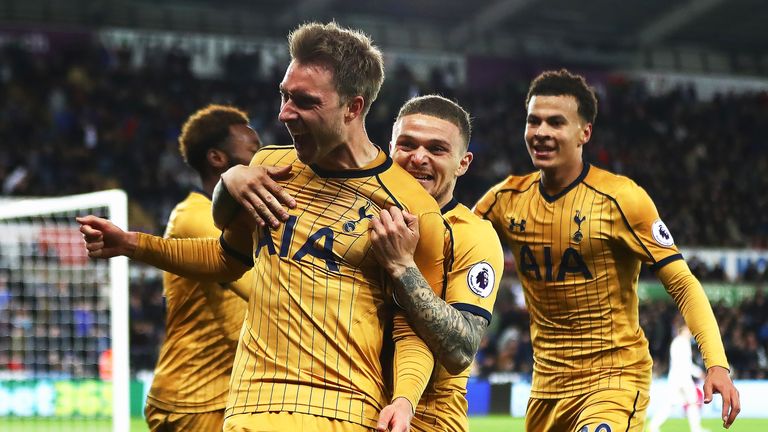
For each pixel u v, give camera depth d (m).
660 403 18.23
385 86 27.39
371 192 2.98
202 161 4.54
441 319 2.89
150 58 26.28
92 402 11.54
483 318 3.05
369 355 2.92
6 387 11.45
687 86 30.70
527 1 27.44
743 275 22.05
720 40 30.98
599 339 4.49
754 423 16.56
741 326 19.80
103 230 3.29
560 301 4.56
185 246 3.36
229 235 3.27
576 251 4.48
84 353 12.65
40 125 23.27
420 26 29.53
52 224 12.68
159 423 4.50
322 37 2.85
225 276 3.39
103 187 21.66
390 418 2.77
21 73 24.34
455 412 3.42
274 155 3.17
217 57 26.88
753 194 26.50
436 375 3.30
